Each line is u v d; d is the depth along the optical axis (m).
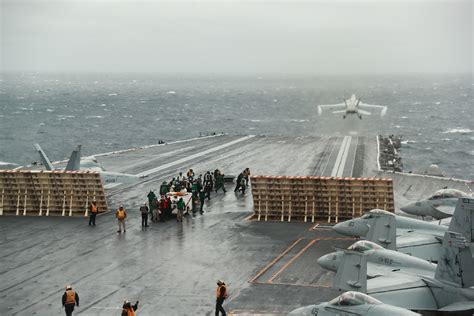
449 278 26.94
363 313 23.97
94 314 30.20
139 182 64.75
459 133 183.62
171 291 33.44
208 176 60.16
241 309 30.59
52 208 52.91
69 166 56.88
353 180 49.34
